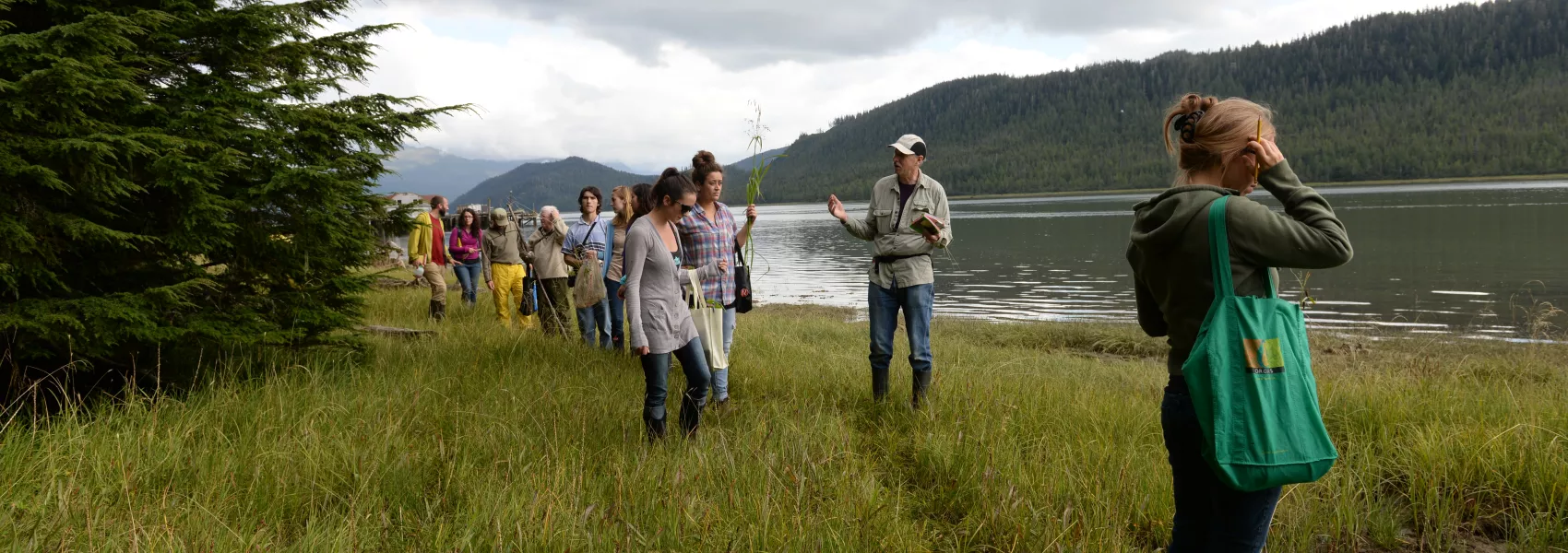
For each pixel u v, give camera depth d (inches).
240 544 111.2
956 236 2116.1
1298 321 77.6
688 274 204.7
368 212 228.8
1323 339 471.8
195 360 212.2
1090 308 717.9
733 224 231.9
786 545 118.0
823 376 261.0
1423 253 1117.7
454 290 628.7
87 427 154.7
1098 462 156.9
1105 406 212.5
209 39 207.9
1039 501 137.6
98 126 170.9
